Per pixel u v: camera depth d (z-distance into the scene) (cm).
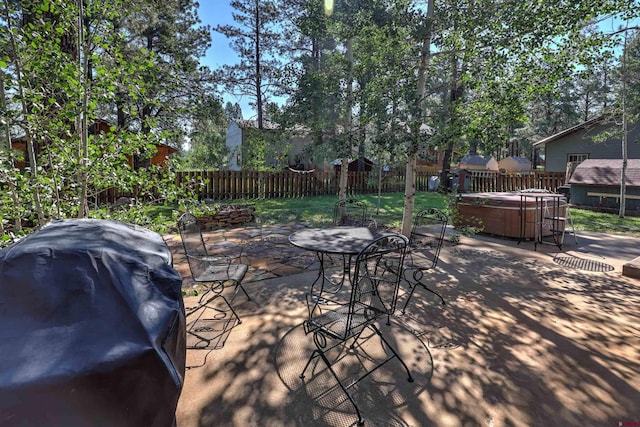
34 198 285
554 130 2898
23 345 105
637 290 371
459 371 225
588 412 187
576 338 267
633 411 187
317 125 706
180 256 486
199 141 1245
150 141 304
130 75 294
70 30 306
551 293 362
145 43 1164
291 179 1205
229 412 188
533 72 485
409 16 508
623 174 885
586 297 351
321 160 723
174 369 124
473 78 503
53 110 281
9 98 273
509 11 452
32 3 279
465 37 492
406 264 338
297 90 704
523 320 299
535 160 3472
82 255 139
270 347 253
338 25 608
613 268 451
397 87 513
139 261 151
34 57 270
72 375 99
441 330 282
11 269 127
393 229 689
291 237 321
